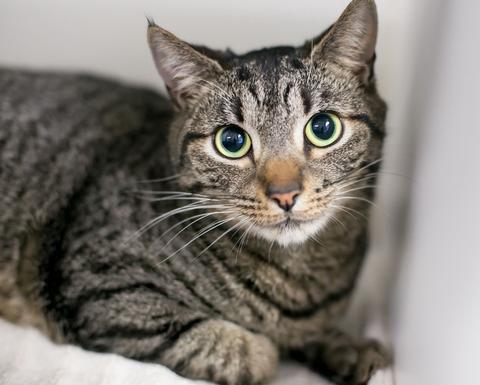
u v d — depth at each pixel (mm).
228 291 317
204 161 309
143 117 393
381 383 293
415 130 321
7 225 350
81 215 331
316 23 414
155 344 303
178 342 301
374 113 312
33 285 335
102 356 295
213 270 317
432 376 227
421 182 291
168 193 331
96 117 382
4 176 357
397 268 335
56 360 297
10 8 445
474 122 211
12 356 301
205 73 312
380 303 364
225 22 424
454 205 226
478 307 192
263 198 290
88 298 312
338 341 337
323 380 321
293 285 324
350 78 305
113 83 425
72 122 375
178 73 320
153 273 313
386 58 399
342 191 303
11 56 460
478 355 188
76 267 317
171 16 428
